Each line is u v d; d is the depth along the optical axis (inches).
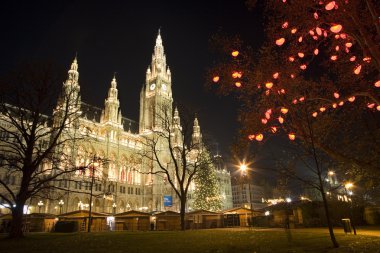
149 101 5275.6
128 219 2177.7
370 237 832.9
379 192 1392.7
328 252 567.5
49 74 1316.4
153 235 1057.5
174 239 887.1
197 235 1016.2
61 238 1003.9
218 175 5846.5
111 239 919.7
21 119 1262.3
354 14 405.4
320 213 1715.1
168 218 2207.2
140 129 5162.4
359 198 1764.3
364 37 402.3
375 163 667.4
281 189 1779.0
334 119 709.9
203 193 3555.6
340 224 1638.8
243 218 2166.6
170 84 5639.8
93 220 2193.7
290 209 1813.5
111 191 3887.8
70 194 3304.6
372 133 694.5
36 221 2126.0
